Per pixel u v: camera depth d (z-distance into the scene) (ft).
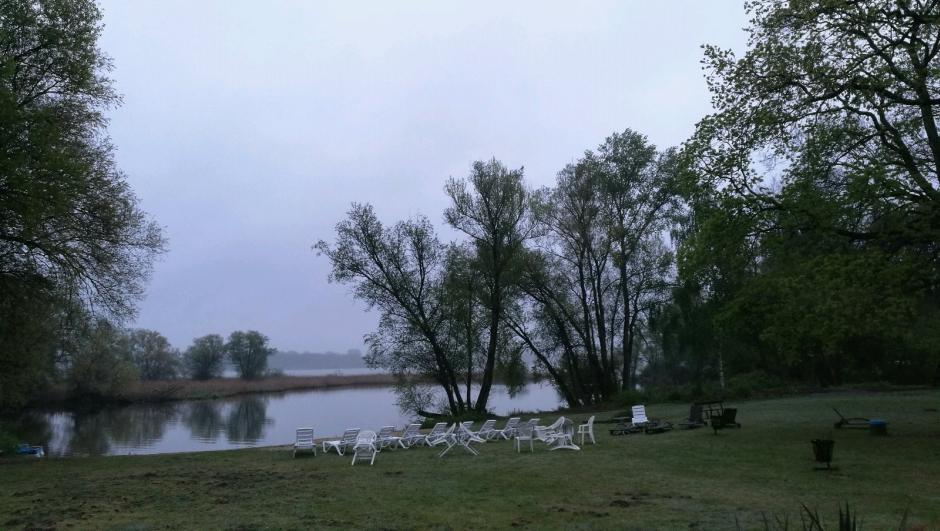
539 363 131.85
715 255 62.95
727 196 61.16
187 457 65.92
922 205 53.72
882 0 53.72
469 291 119.65
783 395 109.81
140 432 130.93
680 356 135.23
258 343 282.36
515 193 120.78
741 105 60.49
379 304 119.65
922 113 57.11
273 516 34.40
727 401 105.40
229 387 255.50
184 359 273.75
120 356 206.59
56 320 81.56
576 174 124.16
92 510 37.40
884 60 57.77
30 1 65.21
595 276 127.85
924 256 55.67
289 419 155.22
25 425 148.56
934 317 87.66
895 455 48.42
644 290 124.36
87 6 68.90
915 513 31.19
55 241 68.23
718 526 29.71
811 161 60.64
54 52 67.31
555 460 52.95
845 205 56.90
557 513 33.86
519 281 122.93
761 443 57.16
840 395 105.50
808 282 54.70
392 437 68.85
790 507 33.53
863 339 115.96
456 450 63.57
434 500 38.11
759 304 62.23
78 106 70.85
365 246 118.62
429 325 119.34
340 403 212.02
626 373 127.95
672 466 48.06
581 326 131.54
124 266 76.79
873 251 53.11
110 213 70.38
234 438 118.32
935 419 69.41
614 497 37.86
